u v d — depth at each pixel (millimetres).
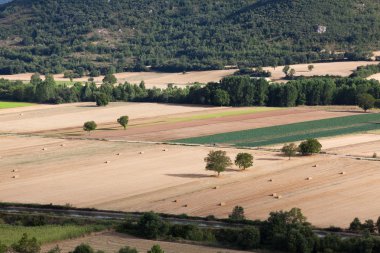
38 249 145875
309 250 149250
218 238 158125
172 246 151750
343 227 165000
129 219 170500
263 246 152875
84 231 160750
